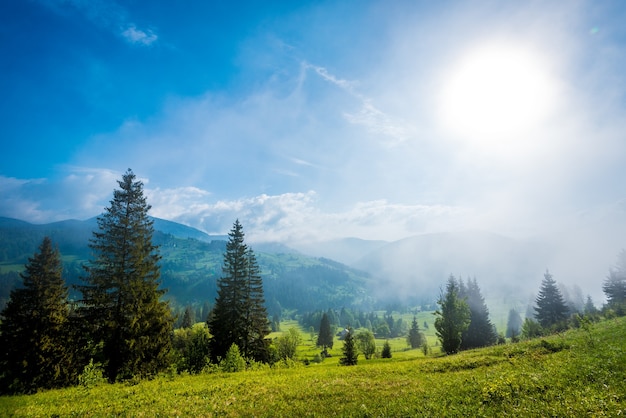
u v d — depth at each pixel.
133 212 38.00
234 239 55.25
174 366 29.38
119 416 13.96
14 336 32.91
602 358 15.17
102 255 35.59
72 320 34.59
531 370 15.74
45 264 37.66
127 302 34.69
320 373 22.52
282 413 13.09
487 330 73.94
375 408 12.71
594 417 9.12
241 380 21.34
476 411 11.02
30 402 17.47
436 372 19.91
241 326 52.34
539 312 79.25
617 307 53.16
